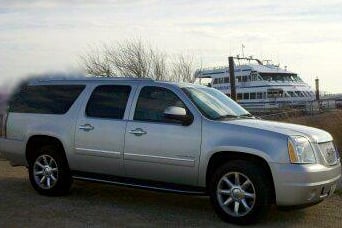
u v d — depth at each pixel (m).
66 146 8.16
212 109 7.35
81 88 8.35
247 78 43.16
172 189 7.32
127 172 7.63
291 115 23.25
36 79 9.02
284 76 43.88
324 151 6.94
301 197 6.47
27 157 8.69
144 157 7.39
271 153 6.54
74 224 6.62
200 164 6.99
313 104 35.00
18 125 8.76
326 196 6.93
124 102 7.81
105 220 6.86
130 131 7.54
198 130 7.05
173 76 33.84
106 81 8.16
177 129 7.18
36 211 7.30
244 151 6.69
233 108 7.80
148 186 7.51
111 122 7.76
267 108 39.16
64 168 8.25
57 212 7.26
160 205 7.81
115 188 9.13
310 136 6.86
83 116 8.09
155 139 7.32
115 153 7.66
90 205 7.75
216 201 6.88
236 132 6.82
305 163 6.57
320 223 6.91
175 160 7.16
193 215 7.21
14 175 10.41
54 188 8.27
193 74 34.44
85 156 7.98
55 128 8.30
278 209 7.17
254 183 6.59
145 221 6.84
